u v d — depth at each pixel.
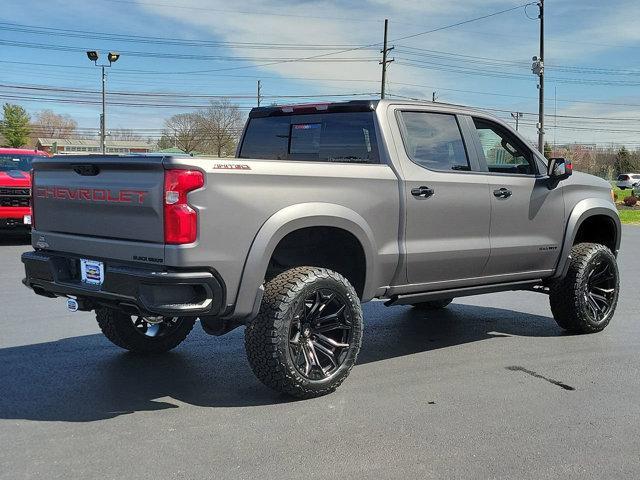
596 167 86.56
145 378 4.91
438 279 5.27
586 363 5.41
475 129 5.59
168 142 82.19
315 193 4.37
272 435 3.84
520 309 7.75
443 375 5.05
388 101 5.09
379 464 3.47
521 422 4.08
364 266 4.75
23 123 81.50
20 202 12.88
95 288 4.21
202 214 3.87
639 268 11.43
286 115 5.72
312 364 4.40
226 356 5.54
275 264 4.89
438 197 5.09
